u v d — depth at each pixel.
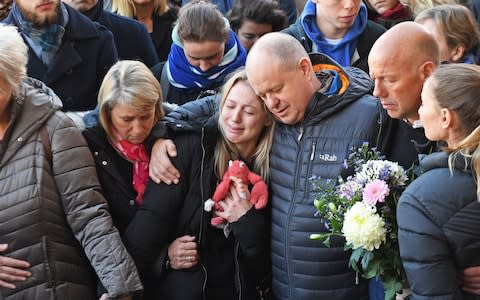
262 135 2.88
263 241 2.87
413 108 2.64
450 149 2.36
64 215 2.82
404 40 2.59
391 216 2.48
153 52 3.96
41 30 3.34
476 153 2.28
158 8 4.24
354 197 2.50
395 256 2.49
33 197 2.73
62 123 2.81
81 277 2.86
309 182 2.74
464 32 3.28
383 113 2.74
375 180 2.46
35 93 2.82
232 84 2.82
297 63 2.70
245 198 2.84
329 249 2.72
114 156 2.88
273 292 2.92
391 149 2.76
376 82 2.63
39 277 2.76
